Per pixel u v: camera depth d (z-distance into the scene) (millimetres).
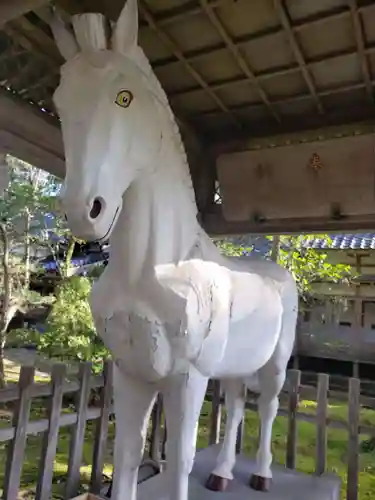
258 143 2891
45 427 2246
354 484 2385
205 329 1338
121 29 1244
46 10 1697
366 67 2088
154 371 1275
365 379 8406
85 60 1183
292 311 2068
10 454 2102
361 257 9156
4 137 2125
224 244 6203
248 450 4316
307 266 6676
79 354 4480
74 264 8352
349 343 8258
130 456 1388
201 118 2822
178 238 1403
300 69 2154
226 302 1459
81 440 2412
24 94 2246
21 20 1792
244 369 1725
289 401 2604
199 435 4676
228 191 2893
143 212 1317
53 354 4625
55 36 1318
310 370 9023
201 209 3031
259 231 2895
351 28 1854
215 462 2285
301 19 1820
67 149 1122
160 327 1264
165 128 1377
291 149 2602
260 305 1711
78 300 5039
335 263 9344
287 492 2008
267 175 2723
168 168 1383
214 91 2457
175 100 2596
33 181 6922
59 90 1188
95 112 1120
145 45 2086
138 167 1268
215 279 1446
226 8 1777
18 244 7164
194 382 1341
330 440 5082
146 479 2186
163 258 1341
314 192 2598
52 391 2283
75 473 2379
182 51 2113
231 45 2002
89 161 1087
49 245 7348
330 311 9047
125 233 1326
